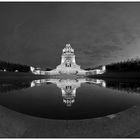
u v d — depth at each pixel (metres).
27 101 14.17
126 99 15.07
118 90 21.47
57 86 27.08
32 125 7.66
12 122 7.93
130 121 8.18
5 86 26.56
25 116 9.16
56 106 12.20
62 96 16.98
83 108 11.62
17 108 11.29
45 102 13.89
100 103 13.27
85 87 25.38
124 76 48.16
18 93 18.98
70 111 10.62
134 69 47.72
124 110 10.44
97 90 21.62
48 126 7.59
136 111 9.91
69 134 6.63
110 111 10.45
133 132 6.86
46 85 28.89
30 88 23.94
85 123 8.02
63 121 8.30
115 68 55.72
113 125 7.67
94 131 6.96
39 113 10.00
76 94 18.27
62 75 72.69
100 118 8.85
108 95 17.33
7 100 14.60
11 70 53.69
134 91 20.17
